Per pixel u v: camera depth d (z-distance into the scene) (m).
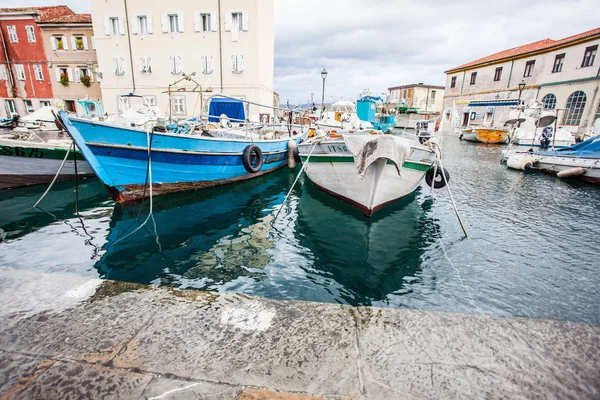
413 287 4.55
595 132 19.70
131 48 25.16
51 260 5.14
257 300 2.72
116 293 2.78
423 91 54.78
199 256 5.45
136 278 4.64
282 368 1.96
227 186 10.38
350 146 6.45
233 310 2.57
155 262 5.17
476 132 26.77
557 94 25.83
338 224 7.14
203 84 25.12
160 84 25.55
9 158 9.17
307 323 2.41
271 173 12.89
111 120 8.46
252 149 10.47
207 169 9.37
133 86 25.77
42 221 6.99
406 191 8.11
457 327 2.36
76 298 2.69
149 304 2.63
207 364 1.99
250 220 7.44
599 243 6.15
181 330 2.32
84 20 26.97
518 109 20.64
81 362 1.98
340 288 4.49
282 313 2.54
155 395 1.74
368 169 6.68
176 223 7.07
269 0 27.05
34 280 2.94
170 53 24.95
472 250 5.84
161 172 8.38
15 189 9.62
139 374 1.89
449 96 40.56
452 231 6.82
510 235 6.57
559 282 4.68
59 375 1.87
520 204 8.98
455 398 1.75
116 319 2.43
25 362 1.98
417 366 1.99
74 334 2.25
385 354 2.09
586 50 23.50
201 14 24.11
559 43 25.25
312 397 1.74
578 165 12.30
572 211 8.33
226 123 13.12
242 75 24.73
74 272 4.77
